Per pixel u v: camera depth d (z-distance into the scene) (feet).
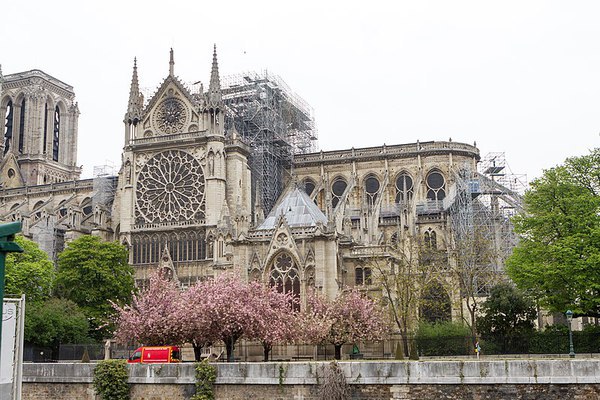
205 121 391.04
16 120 603.67
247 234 269.44
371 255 276.62
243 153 401.70
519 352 243.81
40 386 177.88
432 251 320.29
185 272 377.50
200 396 159.33
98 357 256.11
